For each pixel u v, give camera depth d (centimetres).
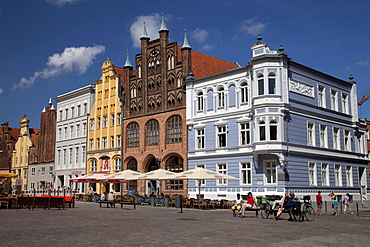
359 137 5275
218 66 5547
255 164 4056
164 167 5100
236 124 4356
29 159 8050
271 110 3953
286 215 3164
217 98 4581
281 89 4003
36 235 1681
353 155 5028
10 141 8769
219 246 1433
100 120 6366
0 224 2120
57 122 7356
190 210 3556
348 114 5053
